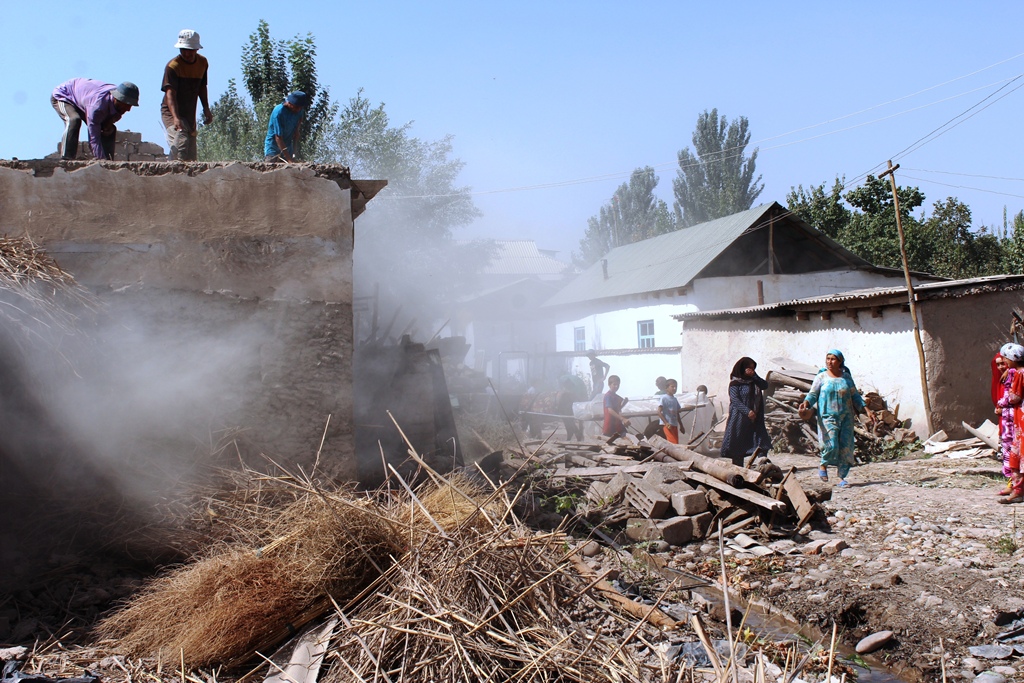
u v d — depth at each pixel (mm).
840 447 9094
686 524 7023
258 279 6125
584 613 4547
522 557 4289
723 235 22594
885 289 13102
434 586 4020
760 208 22562
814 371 13414
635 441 9445
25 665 3744
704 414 13320
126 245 5887
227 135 23984
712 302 21203
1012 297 12523
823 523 7180
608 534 7137
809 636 5027
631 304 24859
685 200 50344
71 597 4621
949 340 11922
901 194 27656
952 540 6445
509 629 3797
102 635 4191
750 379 9133
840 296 13156
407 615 3883
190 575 4402
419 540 4531
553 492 8164
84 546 5168
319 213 6285
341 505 4723
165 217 5988
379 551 4555
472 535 4430
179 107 8891
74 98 7512
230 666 3945
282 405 6066
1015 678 4199
